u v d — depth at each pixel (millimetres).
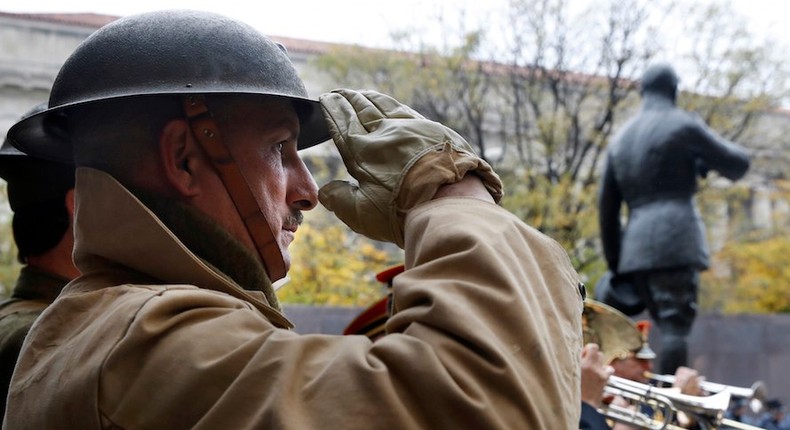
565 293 1452
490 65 15672
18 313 2574
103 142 1630
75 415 1367
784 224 20156
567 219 14398
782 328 12047
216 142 1640
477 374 1259
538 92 15359
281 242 1735
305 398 1269
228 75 1637
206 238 1622
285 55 1782
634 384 4109
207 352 1338
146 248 1553
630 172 7043
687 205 6930
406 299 1356
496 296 1315
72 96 1650
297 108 1890
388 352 1276
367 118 1628
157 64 1615
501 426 1220
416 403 1251
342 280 13688
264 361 1305
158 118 1624
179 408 1314
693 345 11883
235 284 1604
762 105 16000
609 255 7363
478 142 15250
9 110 14367
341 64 15180
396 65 15148
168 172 1617
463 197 1499
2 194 13750
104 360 1359
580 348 1428
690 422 4254
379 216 1541
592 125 15773
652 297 6973
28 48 14414
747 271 19359
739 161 6914
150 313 1375
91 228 1599
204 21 1680
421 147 1544
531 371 1287
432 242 1402
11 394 1510
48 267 2816
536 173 14930
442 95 15125
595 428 3451
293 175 1778
